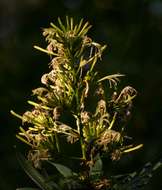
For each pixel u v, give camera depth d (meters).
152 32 9.41
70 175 3.80
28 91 9.16
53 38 3.90
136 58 9.09
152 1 9.72
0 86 9.06
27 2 10.71
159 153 8.09
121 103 3.89
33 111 3.86
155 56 9.20
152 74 8.97
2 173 8.31
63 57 3.85
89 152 3.83
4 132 8.67
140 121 8.56
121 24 9.60
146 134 8.46
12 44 9.88
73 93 3.84
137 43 9.24
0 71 9.27
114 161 3.89
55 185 3.72
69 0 10.12
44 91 3.89
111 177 3.79
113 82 3.91
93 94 3.89
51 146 3.83
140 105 8.76
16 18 10.82
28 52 9.66
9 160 8.39
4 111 8.85
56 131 3.83
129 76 8.89
